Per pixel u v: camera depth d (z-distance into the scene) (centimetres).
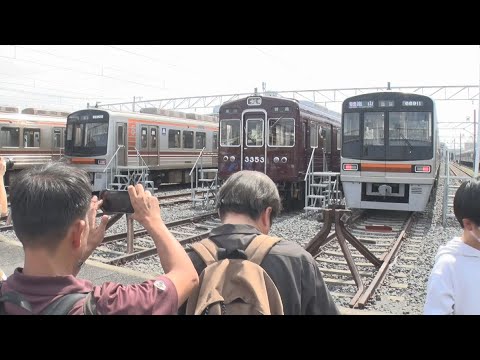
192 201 1451
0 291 153
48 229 153
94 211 199
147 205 186
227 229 209
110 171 1692
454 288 213
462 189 222
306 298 199
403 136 1168
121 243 918
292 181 1341
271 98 1366
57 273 157
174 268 170
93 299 154
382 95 1190
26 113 1941
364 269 738
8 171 1783
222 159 1430
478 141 1346
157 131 1945
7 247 777
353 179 1211
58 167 167
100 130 1706
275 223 1160
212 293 178
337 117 1972
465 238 223
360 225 1167
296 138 1337
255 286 179
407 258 805
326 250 862
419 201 1160
